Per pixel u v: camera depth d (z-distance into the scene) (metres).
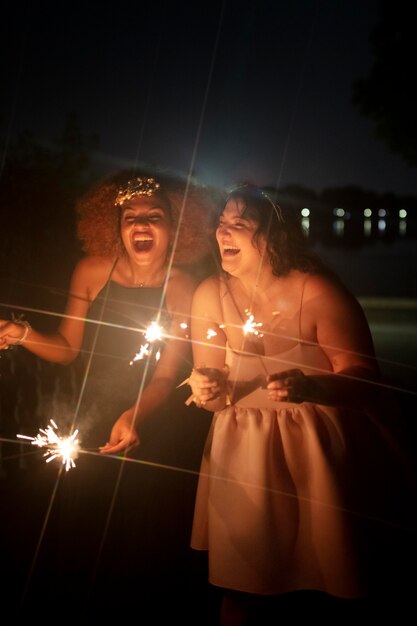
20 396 6.54
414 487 3.20
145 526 4.00
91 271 3.88
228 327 3.32
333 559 3.03
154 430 3.88
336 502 3.05
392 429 3.20
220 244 3.25
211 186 3.84
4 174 7.50
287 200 3.34
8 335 3.79
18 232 7.33
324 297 3.16
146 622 3.71
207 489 3.42
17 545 4.47
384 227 71.25
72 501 3.95
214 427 3.30
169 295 3.80
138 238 3.68
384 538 3.15
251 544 3.10
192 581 4.06
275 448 3.14
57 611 3.78
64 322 3.94
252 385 3.24
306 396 2.89
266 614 3.62
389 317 17.91
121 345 3.85
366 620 3.59
